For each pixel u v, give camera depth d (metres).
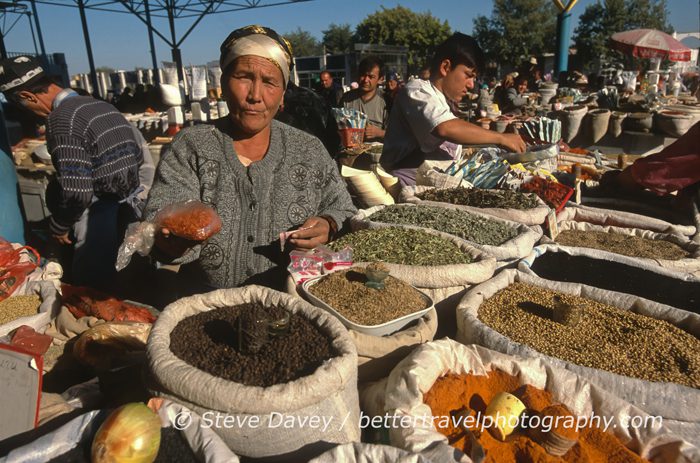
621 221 3.29
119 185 3.04
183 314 1.63
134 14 17.59
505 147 3.44
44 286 2.48
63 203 2.86
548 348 1.76
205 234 1.59
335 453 1.21
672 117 7.33
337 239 2.54
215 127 1.95
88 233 3.06
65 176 2.77
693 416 1.51
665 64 26.06
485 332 1.79
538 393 1.54
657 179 3.60
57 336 2.30
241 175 1.91
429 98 3.31
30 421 1.38
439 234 2.56
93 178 2.94
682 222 3.52
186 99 12.62
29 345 1.90
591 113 7.91
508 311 2.00
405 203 3.25
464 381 1.58
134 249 1.61
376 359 1.72
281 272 2.09
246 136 1.96
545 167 3.88
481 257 2.33
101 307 2.29
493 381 1.60
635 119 7.74
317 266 2.02
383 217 2.88
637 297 2.06
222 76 1.81
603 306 2.08
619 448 1.41
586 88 16.22
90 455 1.21
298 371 1.37
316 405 1.29
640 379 1.59
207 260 1.95
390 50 25.39
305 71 26.06
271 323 1.47
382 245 2.35
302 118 5.75
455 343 1.65
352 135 5.21
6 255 2.61
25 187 5.15
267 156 1.95
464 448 1.38
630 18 43.38
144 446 1.16
